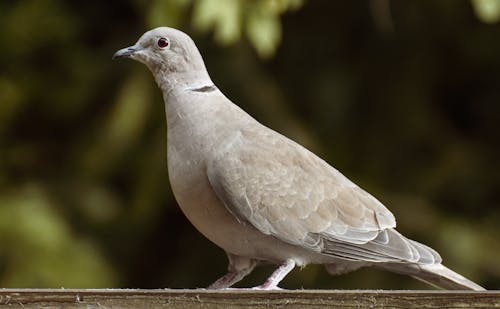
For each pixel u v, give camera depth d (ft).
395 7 44.09
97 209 42.45
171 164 24.17
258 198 23.97
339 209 24.71
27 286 38.22
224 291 19.70
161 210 43.70
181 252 44.45
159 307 19.66
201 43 41.93
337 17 44.91
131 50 25.43
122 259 43.78
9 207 39.73
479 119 45.50
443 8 43.62
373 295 19.66
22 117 44.57
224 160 23.79
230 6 35.63
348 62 44.78
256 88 41.37
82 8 44.57
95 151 42.37
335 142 43.88
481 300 19.52
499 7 35.88
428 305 19.60
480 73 45.50
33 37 44.01
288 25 44.80
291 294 19.67
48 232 39.22
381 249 24.50
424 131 43.88
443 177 43.21
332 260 24.85
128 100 40.29
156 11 37.78
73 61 44.21
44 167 43.73
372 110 44.42
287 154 24.73
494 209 43.50
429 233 40.91
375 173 43.65
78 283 38.75
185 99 24.53
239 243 24.45
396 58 44.62
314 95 44.37
